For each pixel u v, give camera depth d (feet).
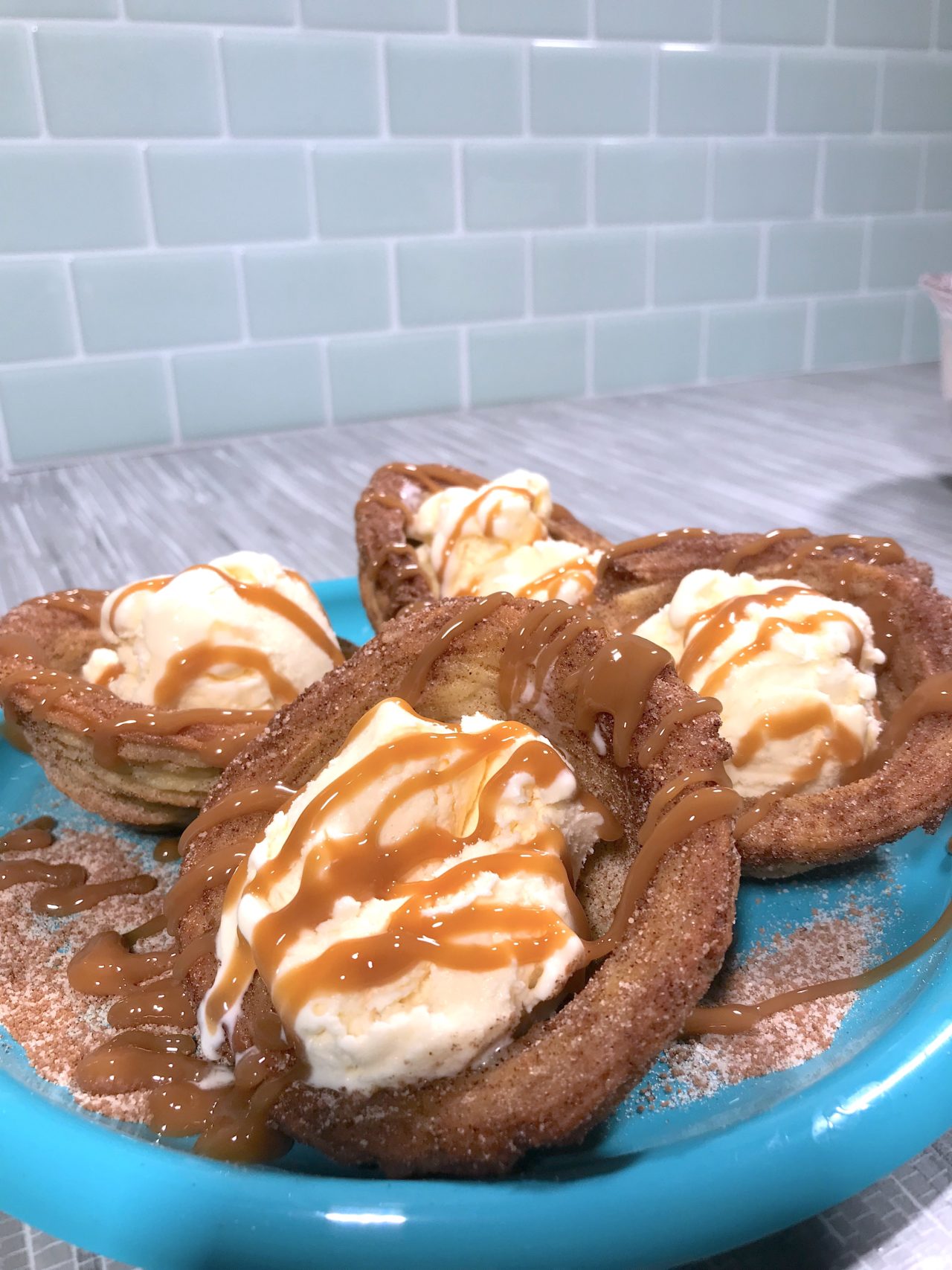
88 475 3.08
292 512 2.72
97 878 1.43
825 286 3.89
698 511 2.55
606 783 1.22
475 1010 0.97
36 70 2.79
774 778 1.40
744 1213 0.83
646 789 1.13
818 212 3.76
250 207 3.11
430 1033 0.95
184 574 1.60
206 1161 0.89
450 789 1.11
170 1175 0.86
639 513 2.56
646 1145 0.96
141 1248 0.82
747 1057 1.07
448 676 1.29
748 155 3.58
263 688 1.57
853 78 3.59
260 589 1.60
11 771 1.68
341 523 2.64
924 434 3.20
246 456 3.21
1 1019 1.17
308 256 3.22
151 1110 1.02
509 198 3.36
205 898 1.17
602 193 3.46
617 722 1.16
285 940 1.00
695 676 1.45
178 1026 1.14
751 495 2.68
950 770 1.33
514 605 1.31
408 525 1.95
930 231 3.95
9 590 2.30
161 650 1.54
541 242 3.45
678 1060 1.07
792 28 3.45
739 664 1.42
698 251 3.66
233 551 2.47
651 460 3.02
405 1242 0.81
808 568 1.70
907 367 4.10
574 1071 0.92
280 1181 0.86
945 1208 0.90
